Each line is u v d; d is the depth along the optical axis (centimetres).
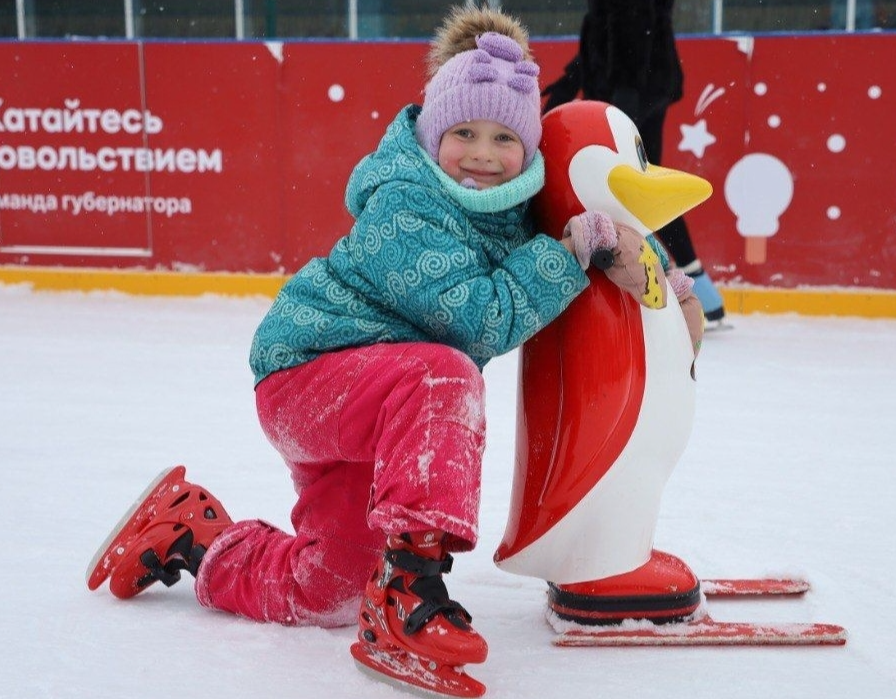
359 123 959
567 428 307
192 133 979
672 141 919
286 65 960
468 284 285
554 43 916
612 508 307
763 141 905
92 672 288
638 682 283
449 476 271
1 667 292
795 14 1154
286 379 301
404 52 945
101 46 977
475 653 267
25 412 602
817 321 896
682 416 314
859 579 363
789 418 599
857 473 497
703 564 377
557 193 315
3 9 1320
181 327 862
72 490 464
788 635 307
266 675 286
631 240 299
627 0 745
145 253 998
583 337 306
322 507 310
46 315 906
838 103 889
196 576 333
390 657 278
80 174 995
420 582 276
